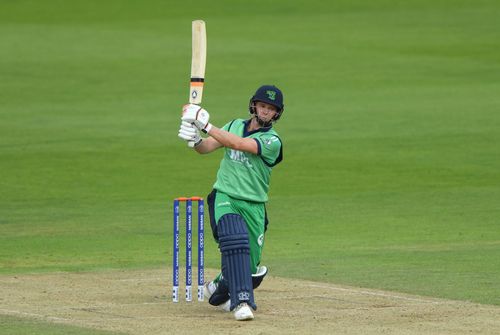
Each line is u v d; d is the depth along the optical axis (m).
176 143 90.69
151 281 41.75
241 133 34.72
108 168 80.88
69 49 144.38
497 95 114.06
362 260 47.84
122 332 30.89
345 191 72.69
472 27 159.62
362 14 172.00
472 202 68.12
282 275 43.41
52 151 87.12
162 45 147.75
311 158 84.38
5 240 55.25
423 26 161.25
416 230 58.41
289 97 114.69
